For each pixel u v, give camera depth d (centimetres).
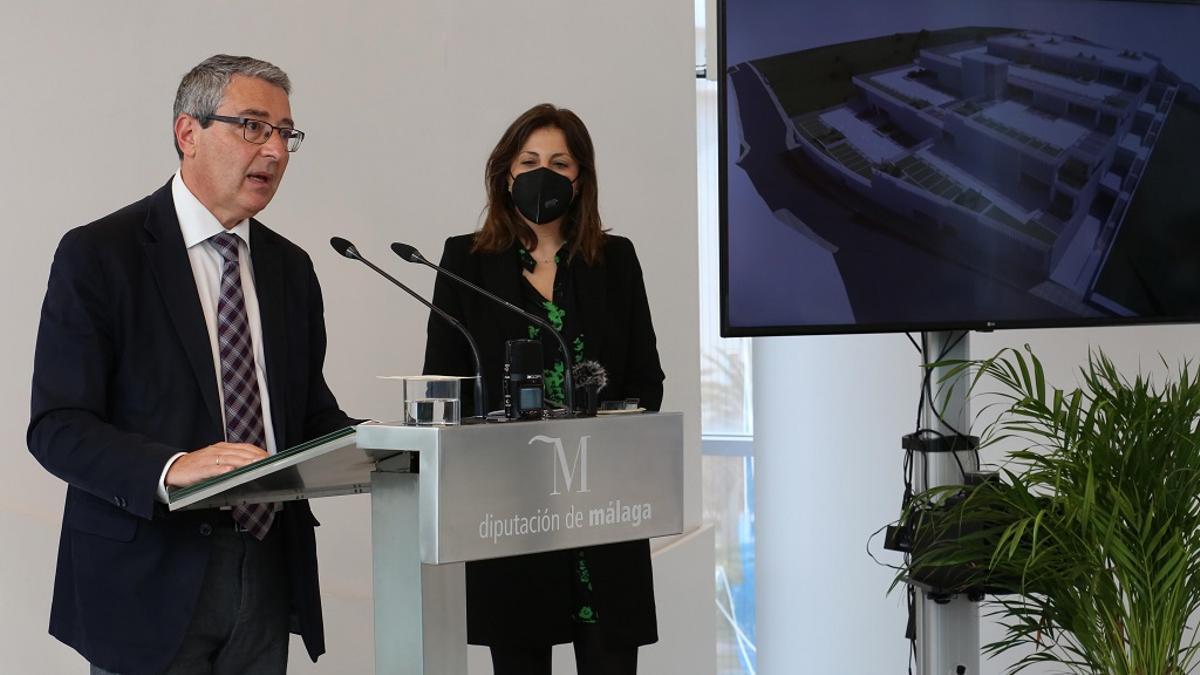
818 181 290
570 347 271
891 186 293
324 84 386
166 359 218
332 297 386
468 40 421
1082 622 261
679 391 472
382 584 181
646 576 271
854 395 451
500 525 167
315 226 383
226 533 220
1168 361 415
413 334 406
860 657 450
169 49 357
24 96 331
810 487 461
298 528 232
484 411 187
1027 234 301
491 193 276
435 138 413
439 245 415
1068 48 302
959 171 296
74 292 212
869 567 447
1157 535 244
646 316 285
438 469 161
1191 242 312
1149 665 254
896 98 293
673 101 476
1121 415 257
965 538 259
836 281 292
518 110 436
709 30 461
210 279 229
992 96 298
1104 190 306
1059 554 253
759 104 288
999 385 423
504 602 264
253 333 232
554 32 443
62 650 325
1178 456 252
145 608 211
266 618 226
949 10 295
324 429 240
